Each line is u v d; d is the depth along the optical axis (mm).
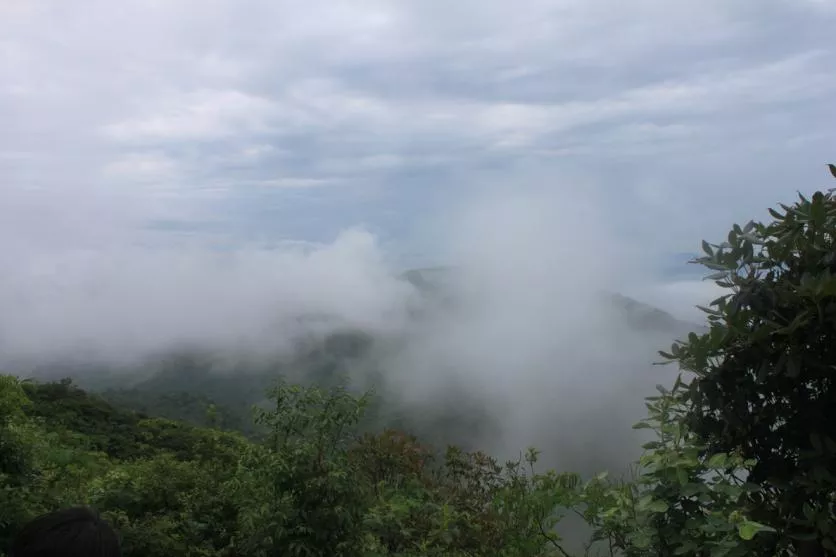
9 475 5066
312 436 4438
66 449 10734
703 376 2994
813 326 2729
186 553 4809
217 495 5535
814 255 2867
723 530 2795
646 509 2967
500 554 4797
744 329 2828
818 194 2809
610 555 3514
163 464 6223
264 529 4215
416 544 4910
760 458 2961
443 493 5605
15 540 1945
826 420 2787
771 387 2863
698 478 3023
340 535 4262
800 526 2729
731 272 2996
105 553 1909
